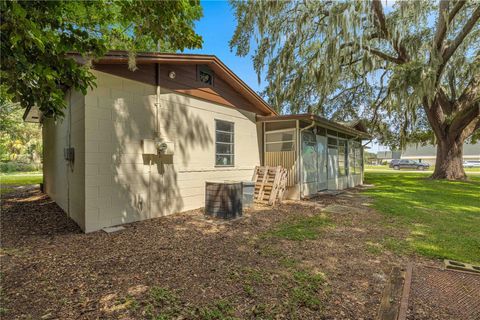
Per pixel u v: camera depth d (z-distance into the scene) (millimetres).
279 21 12602
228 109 7734
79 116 4875
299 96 14672
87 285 2641
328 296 2451
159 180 5766
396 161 34250
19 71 2371
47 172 8641
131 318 2117
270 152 9016
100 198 4762
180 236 4328
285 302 2346
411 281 2713
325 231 4602
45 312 2188
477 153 40531
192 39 3709
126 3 3219
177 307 2264
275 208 6832
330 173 10562
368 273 2943
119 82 5082
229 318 2117
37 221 5359
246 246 3828
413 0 10320
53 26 2623
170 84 6039
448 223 5129
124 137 5148
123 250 3641
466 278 2799
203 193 6828
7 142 23469
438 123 14297
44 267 3064
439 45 11328
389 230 4656
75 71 2824
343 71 14125
